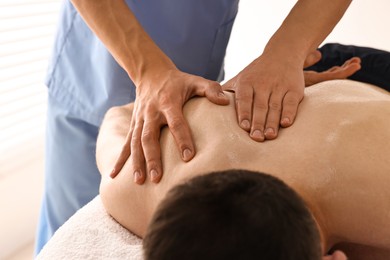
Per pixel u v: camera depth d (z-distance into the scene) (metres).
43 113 1.65
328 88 0.76
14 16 1.44
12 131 1.57
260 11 1.71
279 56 0.77
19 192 1.62
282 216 0.43
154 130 0.73
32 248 1.68
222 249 0.41
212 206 0.43
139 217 0.73
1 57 1.43
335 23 0.87
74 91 1.24
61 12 1.23
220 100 0.72
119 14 0.89
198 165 0.66
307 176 0.62
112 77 1.17
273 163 0.64
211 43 1.18
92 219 0.78
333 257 0.54
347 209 0.61
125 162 0.76
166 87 0.77
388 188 0.60
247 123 0.68
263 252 0.41
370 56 1.11
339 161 0.62
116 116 0.94
